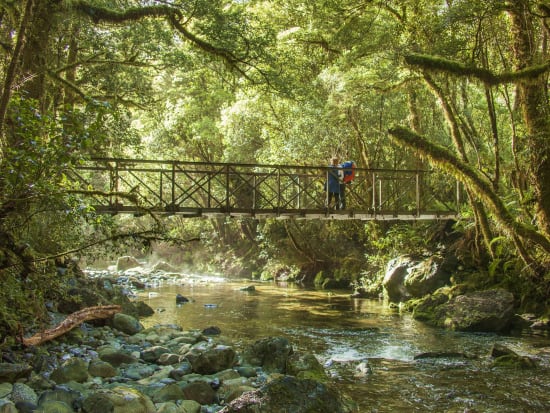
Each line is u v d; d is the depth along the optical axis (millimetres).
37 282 6504
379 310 13508
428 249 15719
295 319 11984
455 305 11273
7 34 10031
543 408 5969
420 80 14852
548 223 11406
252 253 26938
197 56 12867
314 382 5234
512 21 11398
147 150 24234
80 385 5703
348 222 20688
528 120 11453
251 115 21219
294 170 20547
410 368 7676
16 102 5266
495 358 8180
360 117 18359
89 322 9211
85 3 10320
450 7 11789
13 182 5047
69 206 5754
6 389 5184
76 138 5309
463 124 14461
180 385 6062
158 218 7305
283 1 18578
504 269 12422
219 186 24688
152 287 19500
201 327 10812
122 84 13305
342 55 15984
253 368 7141
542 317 11227
